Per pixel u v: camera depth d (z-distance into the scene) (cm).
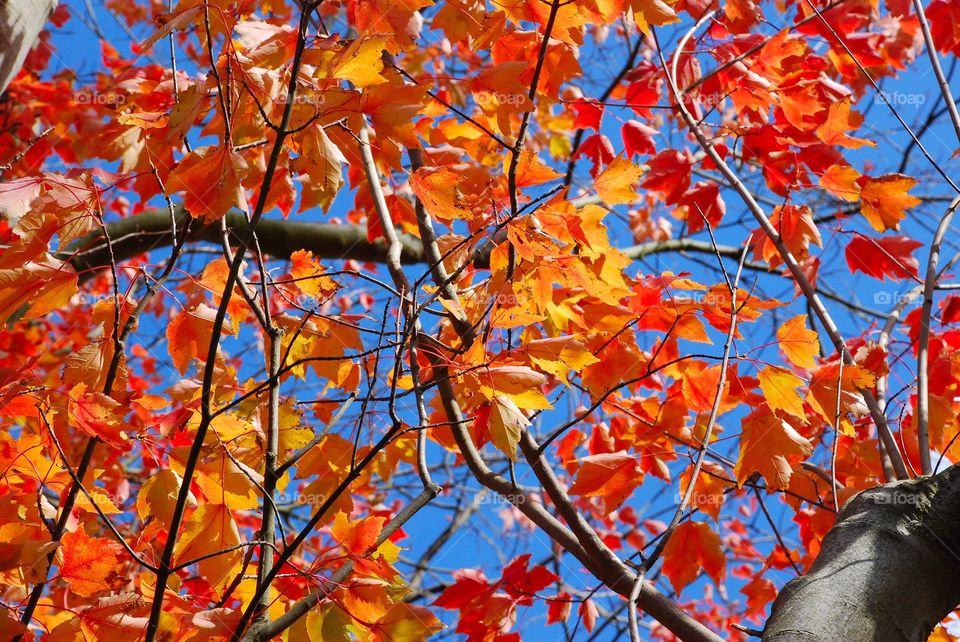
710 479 269
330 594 242
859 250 280
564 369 253
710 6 286
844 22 290
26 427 251
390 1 246
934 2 288
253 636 239
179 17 235
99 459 252
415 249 323
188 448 244
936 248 260
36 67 325
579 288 262
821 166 276
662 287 265
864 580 218
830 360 287
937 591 220
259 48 242
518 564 262
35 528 240
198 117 241
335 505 260
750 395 268
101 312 246
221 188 231
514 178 251
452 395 257
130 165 248
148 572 247
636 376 269
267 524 244
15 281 239
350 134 247
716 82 282
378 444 238
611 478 264
